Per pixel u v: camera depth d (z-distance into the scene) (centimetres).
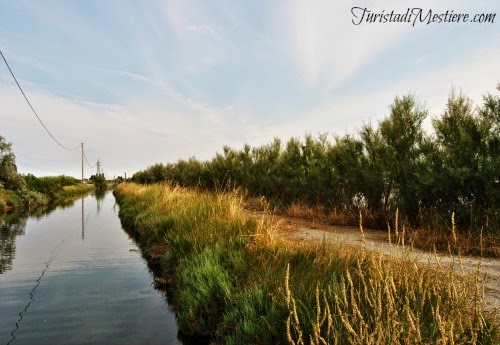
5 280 679
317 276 417
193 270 562
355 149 1069
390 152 930
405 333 267
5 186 2780
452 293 309
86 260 852
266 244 577
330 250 501
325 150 1327
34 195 3006
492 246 586
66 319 485
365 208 1004
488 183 646
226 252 593
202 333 439
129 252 948
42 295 589
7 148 2797
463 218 690
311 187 1233
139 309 528
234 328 398
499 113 707
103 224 1578
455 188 713
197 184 1928
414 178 831
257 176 1622
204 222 793
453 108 788
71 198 4147
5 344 405
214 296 479
